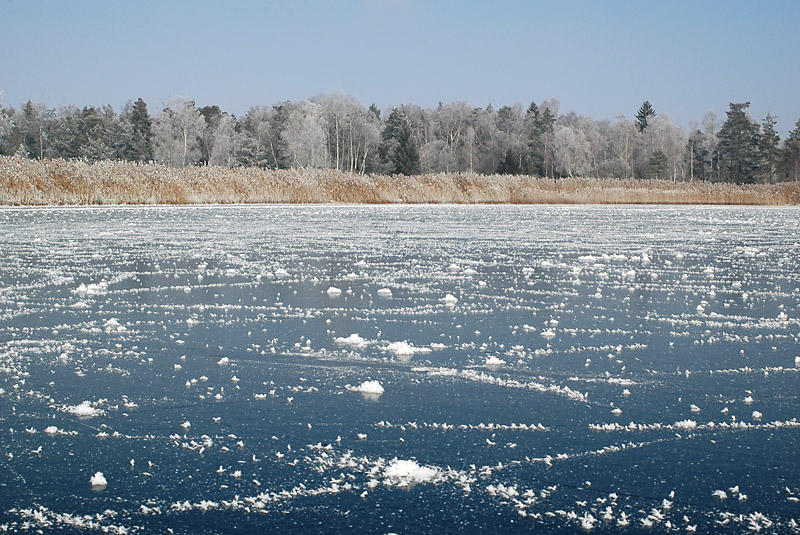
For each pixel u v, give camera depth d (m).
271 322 8.84
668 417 5.57
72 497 4.26
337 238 19.20
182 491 4.34
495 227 23.52
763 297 10.72
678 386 6.34
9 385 6.30
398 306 9.88
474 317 9.20
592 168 86.31
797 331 8.48
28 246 16.72
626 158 88.12
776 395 6.10
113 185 35.03
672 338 8.12
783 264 14.57
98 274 12.54
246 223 24.42
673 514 4.07
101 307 9.71
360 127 83.50
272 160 84.50
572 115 117.31
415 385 6.34
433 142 88.19
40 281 11.76
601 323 8.89
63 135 76.81
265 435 5.18
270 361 7.09
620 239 19.61
